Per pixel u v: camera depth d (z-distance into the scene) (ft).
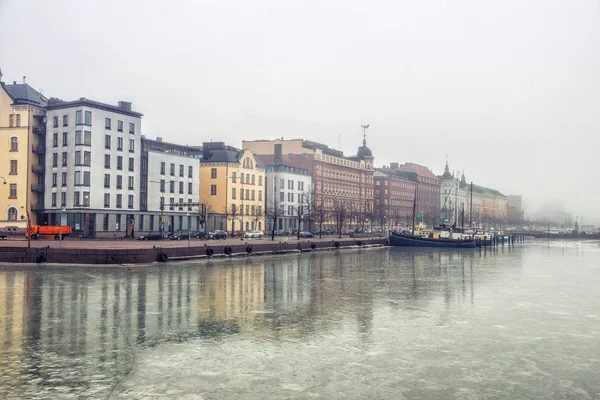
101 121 330.34
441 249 392.68
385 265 239.30
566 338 94.27
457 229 470.80
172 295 132.36
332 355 81.20
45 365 73.77
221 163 421.18
